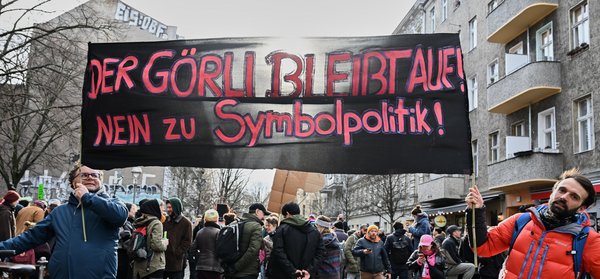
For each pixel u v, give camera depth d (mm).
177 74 6973
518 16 23484
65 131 22766
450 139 6355
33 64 21250
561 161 21406
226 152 6746
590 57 20109
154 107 6941
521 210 11133
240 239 9000
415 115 6453
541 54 23641
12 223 10000
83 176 5375
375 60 6609
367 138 6500
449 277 9727
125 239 9516
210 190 51000
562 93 21703
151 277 9555
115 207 5145
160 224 9578
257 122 6734
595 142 19547
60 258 5074
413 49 6555
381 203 44062
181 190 50156
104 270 5145
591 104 20141
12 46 20312
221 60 6891
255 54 6840
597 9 19812
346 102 6598
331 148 6551
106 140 7000
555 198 4090
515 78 23219
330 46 6715
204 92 6891
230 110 6805
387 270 12914
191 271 13391
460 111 6383
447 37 6512
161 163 6840
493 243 4465
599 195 18016
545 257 4090
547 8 22484
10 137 26156
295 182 10891
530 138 23719
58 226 5203
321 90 6672
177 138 6855
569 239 4074
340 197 65625
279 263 8273
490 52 28344
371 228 12805
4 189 38469
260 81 6789
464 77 6410
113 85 7059
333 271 10977
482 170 28703
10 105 20688
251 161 6668
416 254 11023
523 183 22359
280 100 6723
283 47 6793
